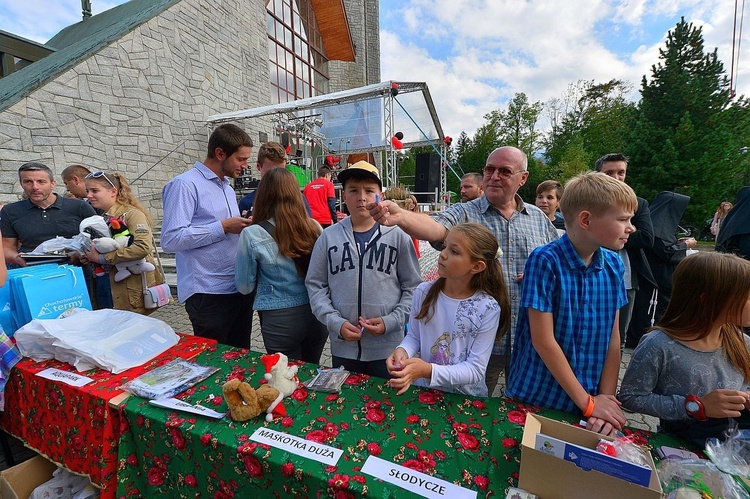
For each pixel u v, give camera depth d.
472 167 30.06
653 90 16.08
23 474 1.35
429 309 1.28
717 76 15.40
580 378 1.08
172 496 1.09
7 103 5.03
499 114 30.12
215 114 8.74
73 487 1.34
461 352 1.20
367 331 1.49
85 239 2.08
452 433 0.97
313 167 10.38
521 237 1.62
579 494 0.70
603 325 1.07
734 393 0.82
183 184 1.78
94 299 2.34
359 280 1.53
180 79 7.78
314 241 1.75
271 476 0.88
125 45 6.64
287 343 1.73
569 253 1.05
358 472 0.82
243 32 9.78
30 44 8.36
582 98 27.55
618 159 2.38
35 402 1.35
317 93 15.54
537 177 26.14
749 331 1.49
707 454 0.79
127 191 2.48
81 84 5.95
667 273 2.88
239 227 1.76
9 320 1.59
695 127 15.14
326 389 1.17
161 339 1.57
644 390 0.99
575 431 0.84
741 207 2.32
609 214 0.93
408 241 1.61
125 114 6.67
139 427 1.09
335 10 14.84
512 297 1.60
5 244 2.39
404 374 1.03
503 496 0.76
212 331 1.91
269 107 8.18
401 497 0.76
